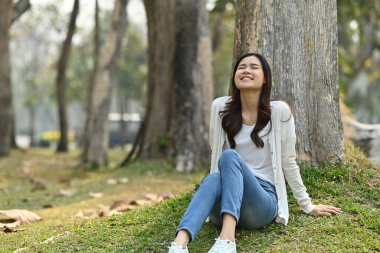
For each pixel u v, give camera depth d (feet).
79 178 34.45
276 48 16.06
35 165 44.47
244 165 12.14
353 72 67.87
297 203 14.49
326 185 15.30
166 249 12.59
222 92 97.60
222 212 11.58
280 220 13.12
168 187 26.76
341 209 14.03
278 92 16.02
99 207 21.49
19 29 104.73
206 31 32.83
